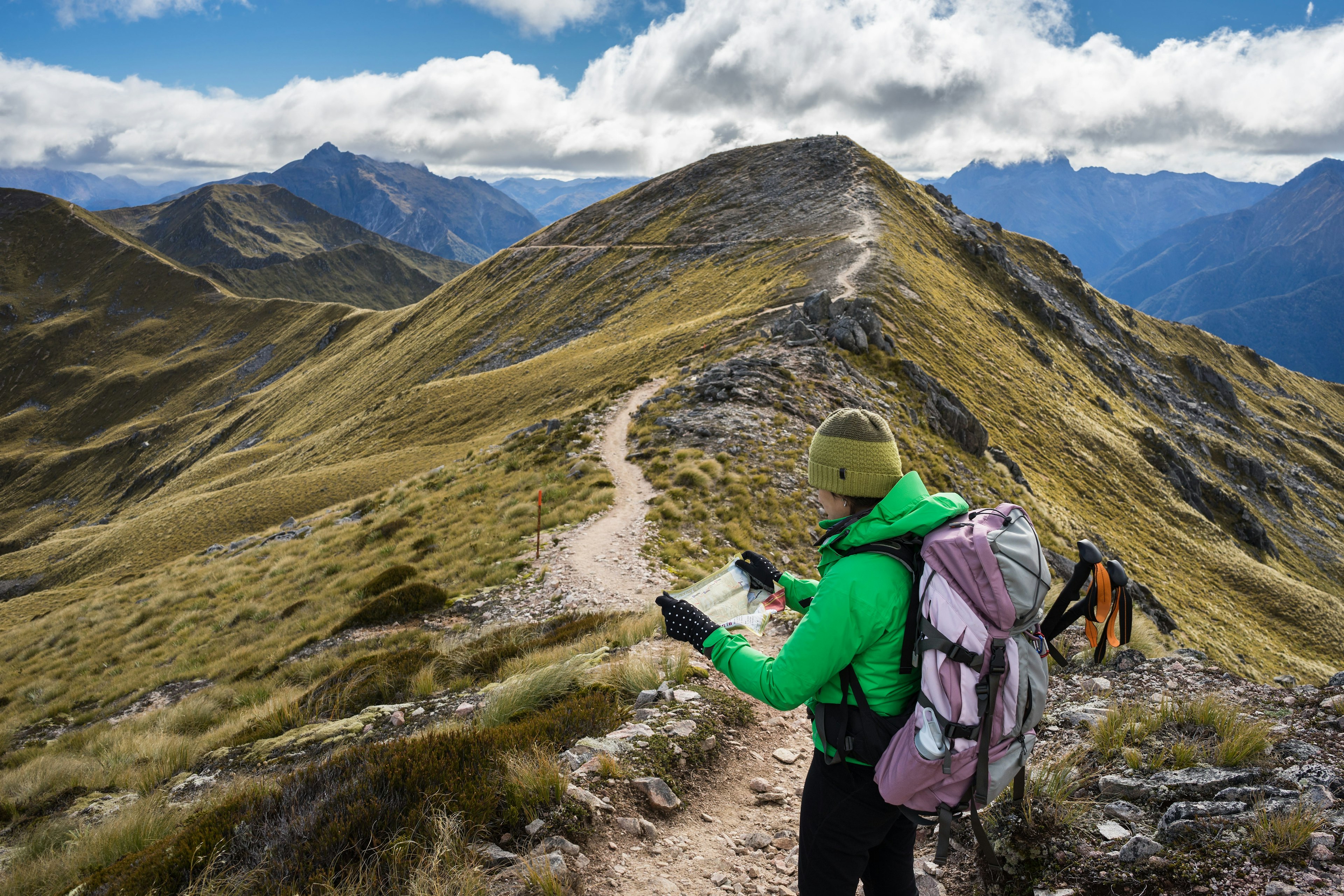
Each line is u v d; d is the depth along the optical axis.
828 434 2.49
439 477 36.94
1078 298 145.62
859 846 2.60
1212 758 4.24
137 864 4.67
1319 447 145.75
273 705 12.50
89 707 21.41
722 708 6.68
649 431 32.34
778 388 36.97
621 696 7.12
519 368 91.06
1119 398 110.75
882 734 2.40
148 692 20.14
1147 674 6.35
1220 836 3.49
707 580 3.11
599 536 21.20
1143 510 69.50
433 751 4.82
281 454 108.56
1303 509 114.00
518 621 15.98
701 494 24.16
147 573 48.47
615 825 4.52
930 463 40.53
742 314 69.06
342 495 65.25
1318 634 62.38
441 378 118.25
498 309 133.00
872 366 48.31
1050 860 3.75
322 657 16.20
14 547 157.50
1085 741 5.03
